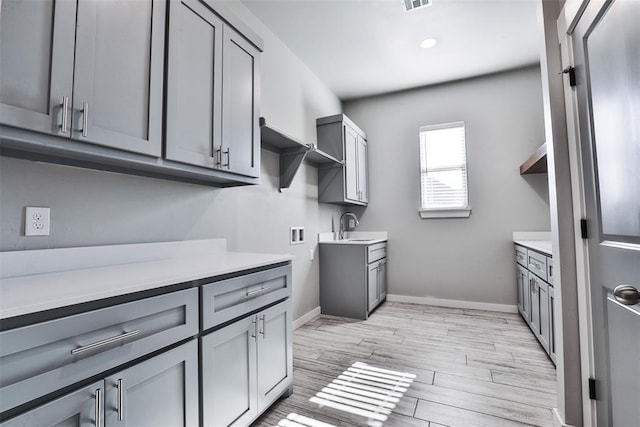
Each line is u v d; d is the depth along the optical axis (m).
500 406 1.67
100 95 1.10
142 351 0.97
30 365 0.73
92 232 1.36
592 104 1.22
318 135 3.50
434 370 2.09
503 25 2.68
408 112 4.03
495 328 2.93
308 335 2.77
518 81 3.54
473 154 3.71
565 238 1.43
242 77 1.81
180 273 1.16
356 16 2.54
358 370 2.09
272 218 2.67
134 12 1.23
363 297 3.27
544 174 3.43
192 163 1.46
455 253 3.76
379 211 4.14
